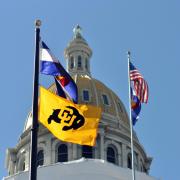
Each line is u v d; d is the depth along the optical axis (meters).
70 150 145.75
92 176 124.50
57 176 123.81
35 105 59.75
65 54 181.75
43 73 68.25
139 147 155.88
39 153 148.12
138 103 93.31
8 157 157.75
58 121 66.06
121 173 126.19
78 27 186.75
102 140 147.75
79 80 162.50
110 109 156.75
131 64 95.75
